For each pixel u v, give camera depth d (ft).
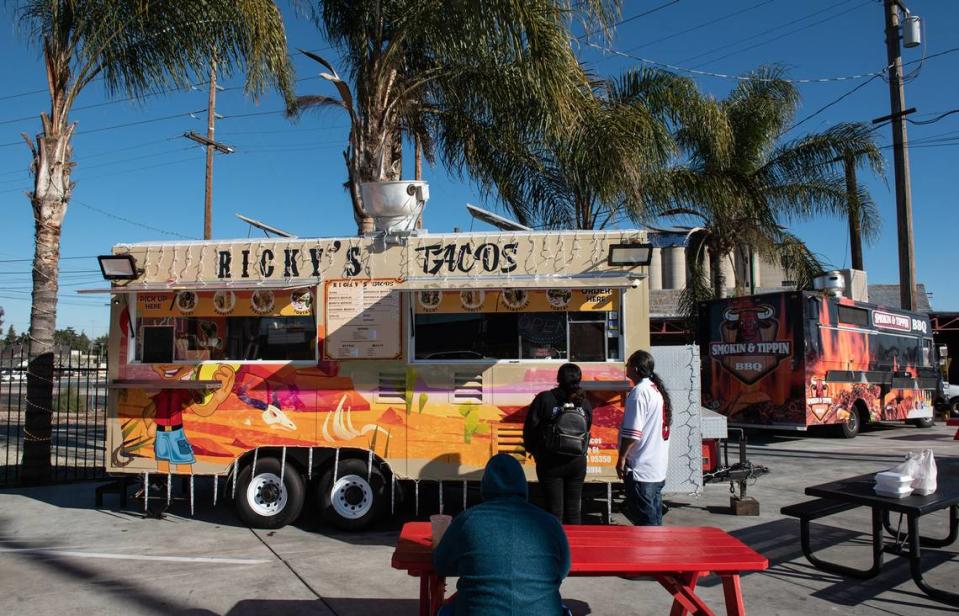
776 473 36.09
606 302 23.90
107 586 18.29
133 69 33.09
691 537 14.61
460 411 23.82
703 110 43.16
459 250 24.49
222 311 25.25
